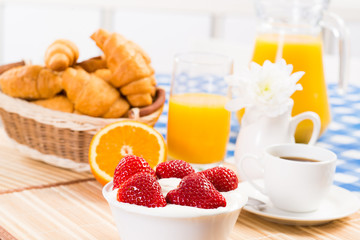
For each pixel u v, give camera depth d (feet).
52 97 3.25
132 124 3.13
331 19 3.91
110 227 2.78
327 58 5.57
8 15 8.80
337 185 3.18
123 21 9.17
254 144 3.12
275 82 3.05
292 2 3.50
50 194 3.01
